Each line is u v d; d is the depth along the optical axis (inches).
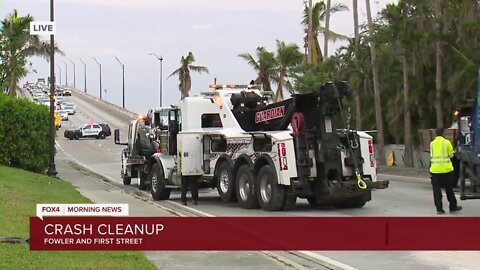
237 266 356.8
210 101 713.6
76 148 2190.0
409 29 1306.6
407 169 1264.8
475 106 585.6
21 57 1649.9
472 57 1174.3
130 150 971.9
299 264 371.2
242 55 2134.6
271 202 621.3
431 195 754.8
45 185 779.4
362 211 614.5
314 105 617.3
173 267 350.3
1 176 762.8
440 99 1237.7
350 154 614.9
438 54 1242.6
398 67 1493.6
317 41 2192.4
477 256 392.2
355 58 1608.0
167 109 786.2
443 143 582.6
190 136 703.1
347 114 634.8
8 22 1609.3
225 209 652.7
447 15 1219.9
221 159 693.3
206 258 378.3
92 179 1088.2
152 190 768.3
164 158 754.2
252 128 692.7
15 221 436.5
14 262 316.2
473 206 635.5
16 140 998.4
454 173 724.7
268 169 623.8
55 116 1099.9
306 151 615.8
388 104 1467.8
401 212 600.7
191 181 711.1
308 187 617.6
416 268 360.5
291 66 2108.8
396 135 1498.5
